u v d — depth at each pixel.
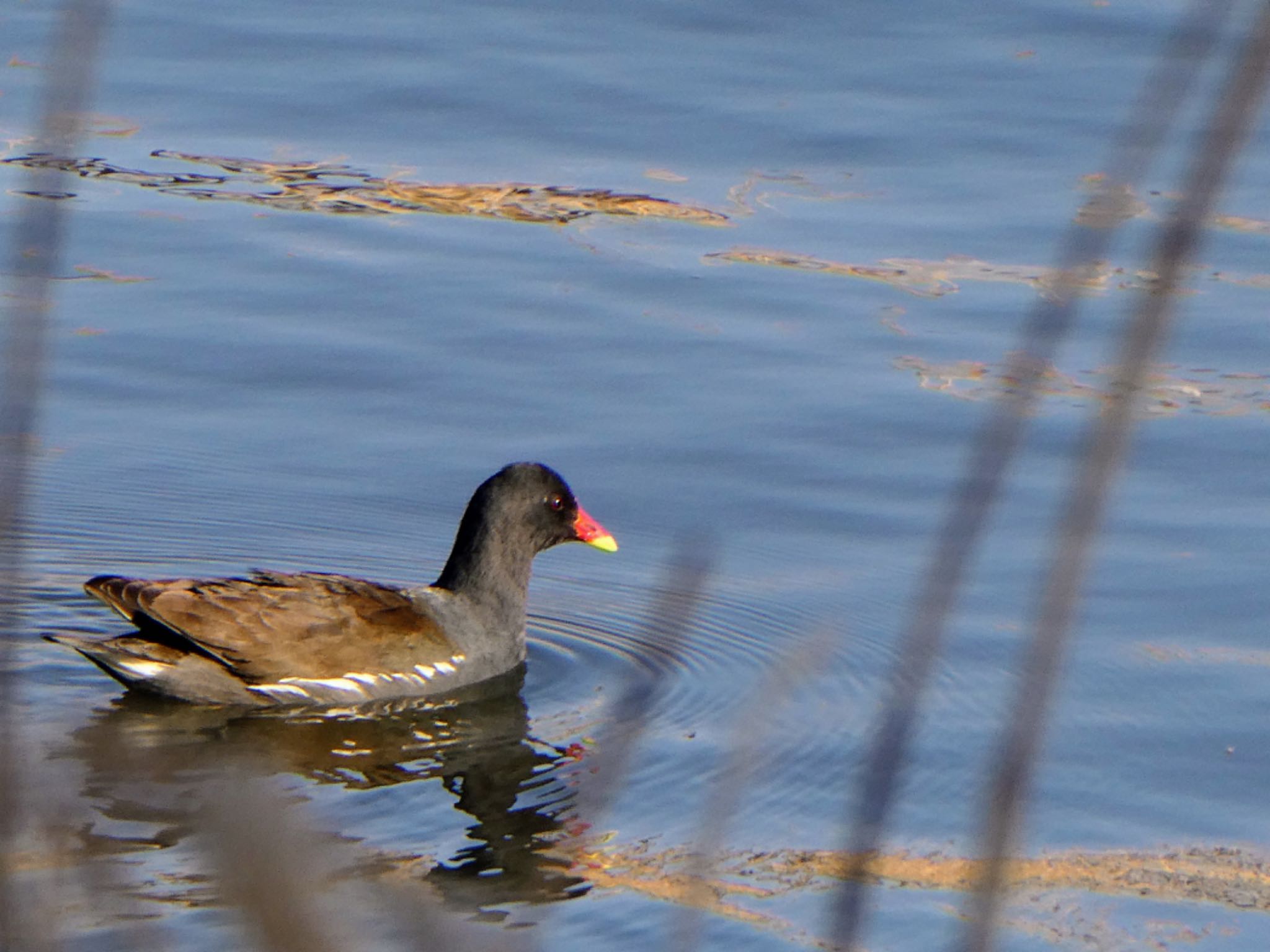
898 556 15.50
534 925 9.73
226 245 20.58
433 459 16.89
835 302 19.77
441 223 21.33
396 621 13.83
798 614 14.66
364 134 23.23
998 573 15.23
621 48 25.70
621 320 19.41
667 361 18.62
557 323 19.30
